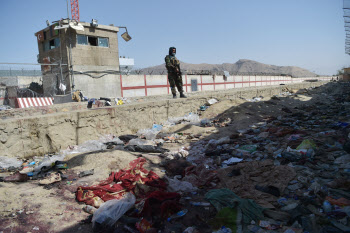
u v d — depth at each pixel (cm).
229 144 627
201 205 327
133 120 835
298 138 593
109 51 1717
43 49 1712
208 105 1241
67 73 1514
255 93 1795
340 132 614
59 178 414
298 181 370
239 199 319
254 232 263
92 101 1236
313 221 267
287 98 1675
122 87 1800
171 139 715
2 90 1842
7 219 289
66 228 284
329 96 1944
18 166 498
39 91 1825
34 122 556
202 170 444
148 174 420
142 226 280
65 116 618
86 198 344
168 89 2211
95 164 477
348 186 332
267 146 561
